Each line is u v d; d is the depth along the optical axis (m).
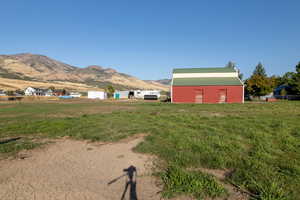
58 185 3.62
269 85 40.25
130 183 3.70
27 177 3.96
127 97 63.09
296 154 5.14
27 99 47.97
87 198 3.16
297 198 3.03
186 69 37.53
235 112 15.77
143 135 7.65
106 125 9.55
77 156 5.32
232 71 34.38
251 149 5.58
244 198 3.10
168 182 3.61
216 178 3.79
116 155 5.38
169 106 23.61
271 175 3.82
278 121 10.27
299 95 37.59
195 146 5.70
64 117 13.52
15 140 6.96
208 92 30.42
